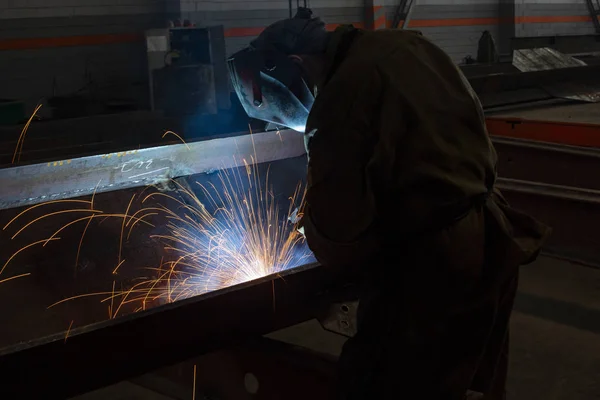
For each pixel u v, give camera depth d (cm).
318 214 120
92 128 468
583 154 288
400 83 119
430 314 127
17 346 112
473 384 149
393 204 122
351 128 117
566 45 558
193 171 222
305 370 148
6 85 680
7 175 190
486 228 131
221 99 614
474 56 1056
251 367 161
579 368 261
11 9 669
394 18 945
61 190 200
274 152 236
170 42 597
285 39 129
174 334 127
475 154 123
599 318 302
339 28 130
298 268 144
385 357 132
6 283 172
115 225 199
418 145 118
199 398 173
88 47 716
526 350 276
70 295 172
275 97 132
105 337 119
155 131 462
